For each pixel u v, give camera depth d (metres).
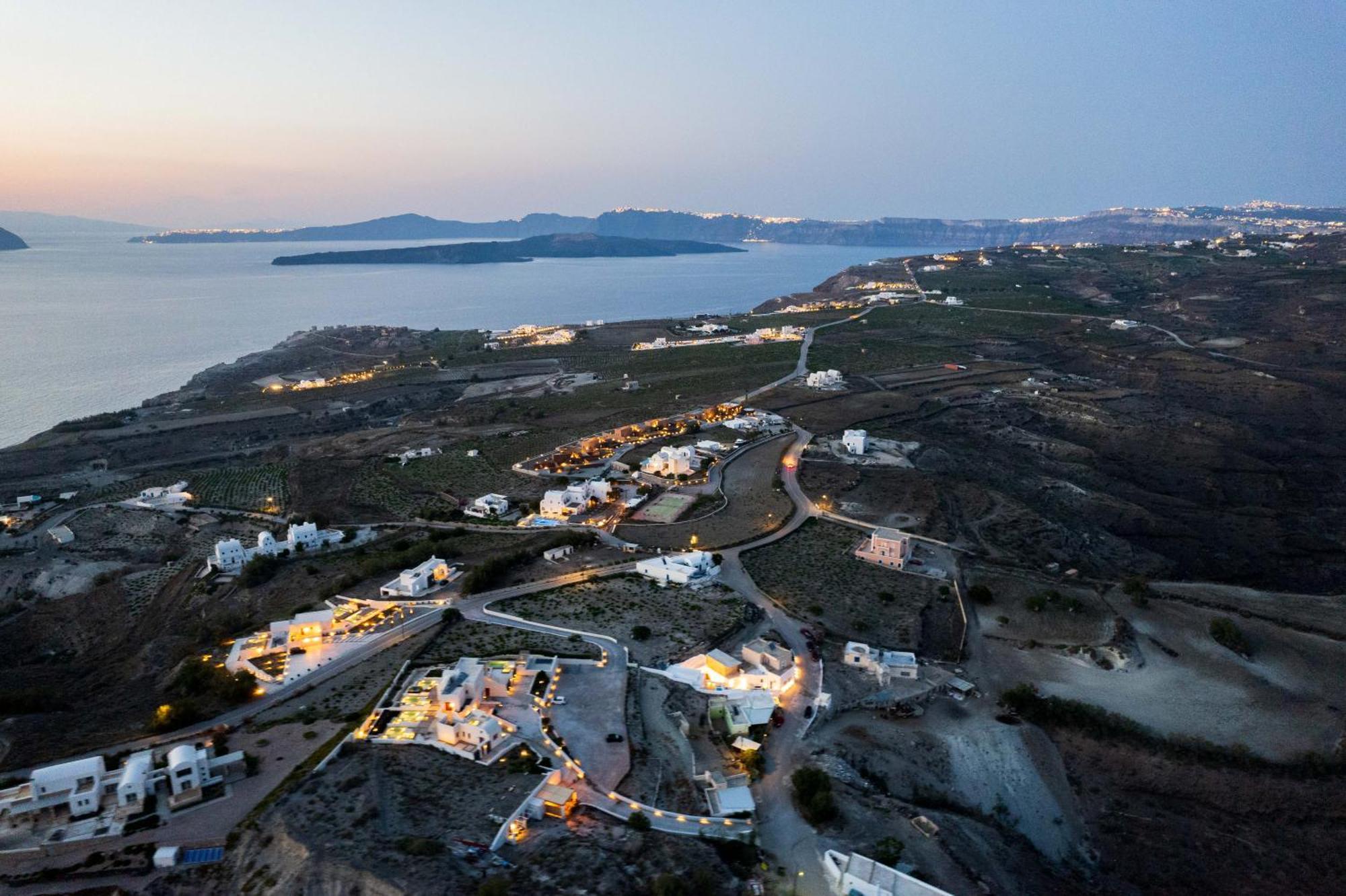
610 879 60.66
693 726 85.88
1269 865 78.12
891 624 113.12
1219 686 100.31
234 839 65.31
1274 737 91.31
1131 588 121.06
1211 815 82.88
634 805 71.25
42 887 61.28
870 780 80.69
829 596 120.69
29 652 131.62
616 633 106.56
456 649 101.12
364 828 64.31
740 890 62.12
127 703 95.75
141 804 70.19
